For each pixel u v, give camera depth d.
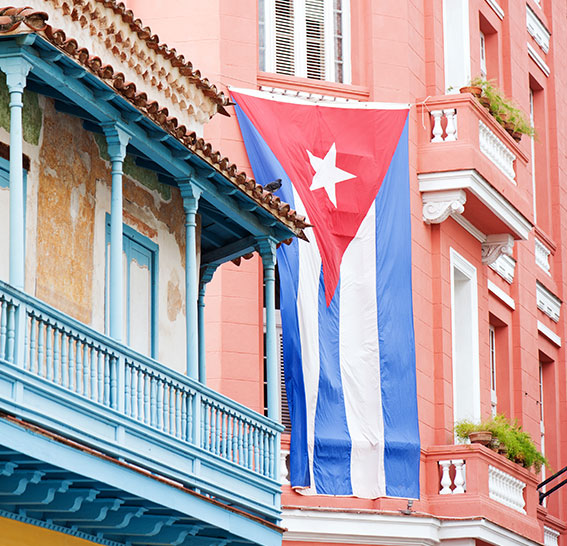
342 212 34.34
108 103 22.70
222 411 25.69
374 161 35.06
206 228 29.09
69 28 24.27
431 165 36.09
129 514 23.53
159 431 23.33
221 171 25.53
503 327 41.44
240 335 32.84
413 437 34.38
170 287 27.56
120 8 25.17
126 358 22.62
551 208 46.84
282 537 30.20
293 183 33.94
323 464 32.94
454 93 38.75
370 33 36.47
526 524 37.34
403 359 34.50
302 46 36.16
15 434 19.56
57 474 21.08
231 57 34.34
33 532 22.47
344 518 32.88
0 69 21.06
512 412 40.84
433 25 37.97
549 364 45.78
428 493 34.91
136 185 26.56
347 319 34.00
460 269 37.78
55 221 23.81
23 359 19.98
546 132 46.97
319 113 34.81
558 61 48.12
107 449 21.83
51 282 23.58
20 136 20.61
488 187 36.81
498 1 42.75
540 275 44.97
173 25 34.41
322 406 33.12
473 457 34.75
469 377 37.88
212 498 25.16
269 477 27.14
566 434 45.38
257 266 33.47
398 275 34.81
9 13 20.61
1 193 22.55
